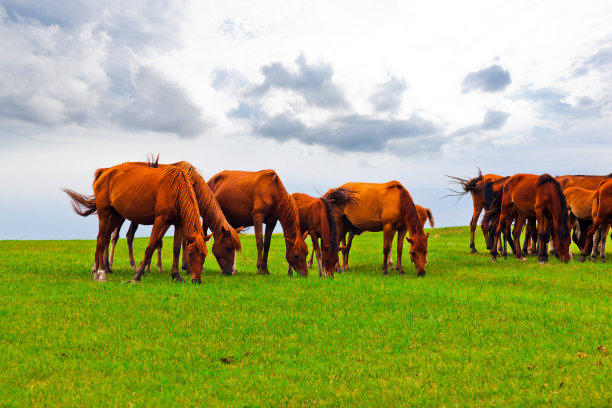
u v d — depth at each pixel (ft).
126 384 16.93
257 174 42.63
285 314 26.20
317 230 41.83
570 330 23.47
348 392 16.43
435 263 52.70
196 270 34.01
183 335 22.52
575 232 61.93
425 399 15.92
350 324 24.47
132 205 35.35
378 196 43.57
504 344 21.52
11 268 41.78
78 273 40.09
